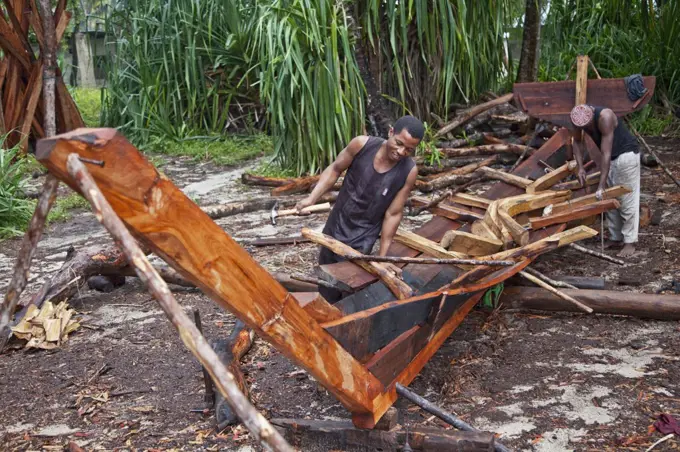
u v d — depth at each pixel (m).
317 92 8.95
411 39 9.88
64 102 11.62
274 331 2.56
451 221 5.35
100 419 3.79
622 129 5.96
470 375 4.13
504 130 10.57
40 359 4.61
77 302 5.62
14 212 8.09
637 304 4.75
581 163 5.86
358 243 4.20
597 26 13.19
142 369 4.40
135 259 1.74
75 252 5.69
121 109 13.30
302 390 4.02
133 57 13.38
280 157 10.20
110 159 1.97
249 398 3.79
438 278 4.05
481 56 10.70
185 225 2.21
